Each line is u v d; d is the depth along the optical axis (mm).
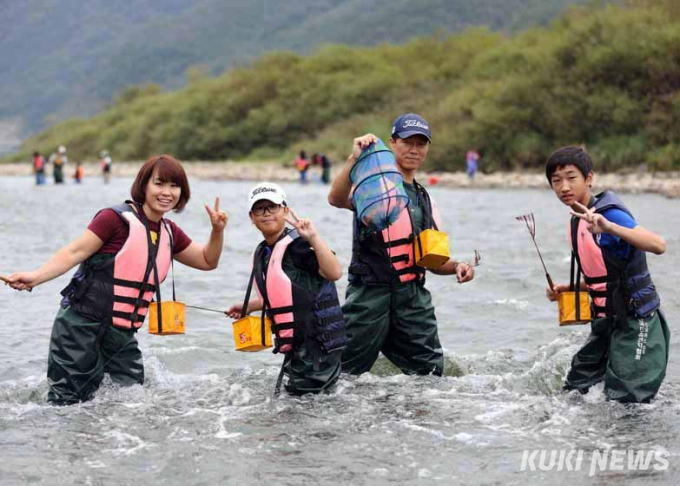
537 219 18812
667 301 9297
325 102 65188
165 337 8109
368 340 6441
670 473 4633
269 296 5949
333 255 5852
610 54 37906
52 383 5867
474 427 5379
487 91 43062
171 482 4578
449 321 8766
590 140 37906
